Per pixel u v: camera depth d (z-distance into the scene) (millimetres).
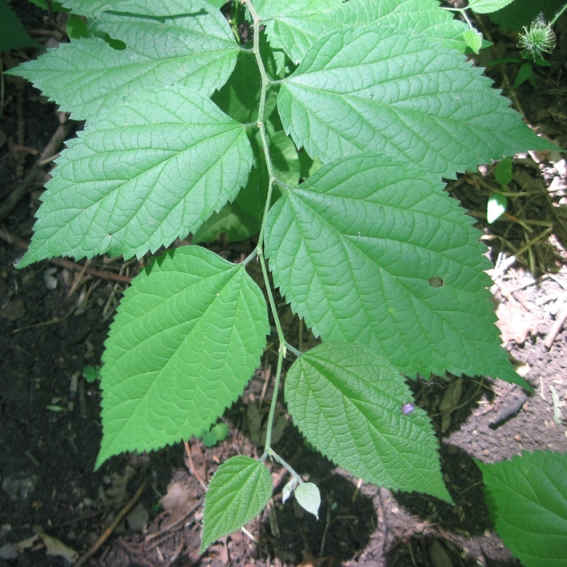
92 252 260
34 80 285
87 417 435
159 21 288
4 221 450
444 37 295
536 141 264
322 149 269
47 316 445
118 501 427
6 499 420
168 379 274
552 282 440
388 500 424
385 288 260
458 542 412
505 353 257
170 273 270
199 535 423
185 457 433
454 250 257
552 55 449
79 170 259
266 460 433
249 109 342
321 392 260
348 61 271
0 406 429
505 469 340
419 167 258
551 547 329
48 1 400
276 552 418
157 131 263
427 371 260
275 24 293
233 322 270
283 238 264
